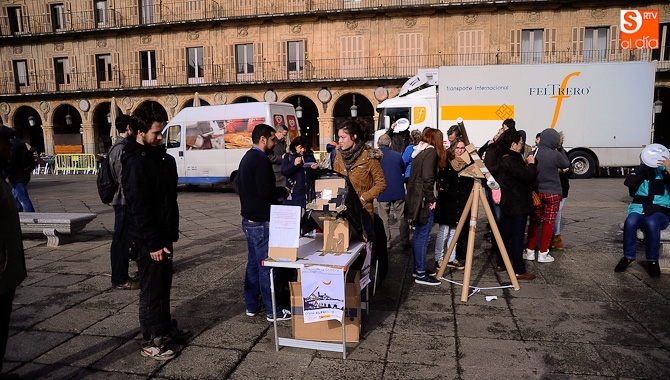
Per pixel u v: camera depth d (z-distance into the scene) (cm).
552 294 457
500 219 593
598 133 1553
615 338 356
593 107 1541
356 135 412
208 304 441
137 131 319
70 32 2822
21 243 300
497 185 456
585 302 433
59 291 480
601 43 2327
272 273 346
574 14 2305
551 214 554
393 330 378
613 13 2269
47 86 2936
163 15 2759
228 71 2694
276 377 306
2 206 283
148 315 332
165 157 334
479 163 464
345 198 362
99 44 2858
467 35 2406
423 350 341
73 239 712
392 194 637
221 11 2684
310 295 336
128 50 2822
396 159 636
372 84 2516
